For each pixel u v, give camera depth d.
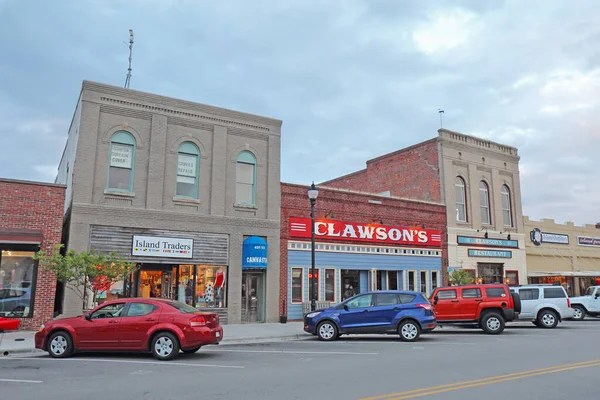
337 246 24.84
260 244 21.72
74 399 7.53
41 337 12.20
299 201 24.03
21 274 17.27
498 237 32.00
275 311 22.22
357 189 36.78
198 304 20.69
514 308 18.55
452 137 31.12
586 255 37.47
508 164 33.84
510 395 7.57
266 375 9.47
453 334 18.11
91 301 18.39
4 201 17.23
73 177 18.75
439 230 29.16
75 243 18.19
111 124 19.67
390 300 16.27
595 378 8.92
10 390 8.20
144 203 19.88
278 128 23.78
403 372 9.66
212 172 21.59
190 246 20.55
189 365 10.81
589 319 24.83
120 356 12.28
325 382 8.70
